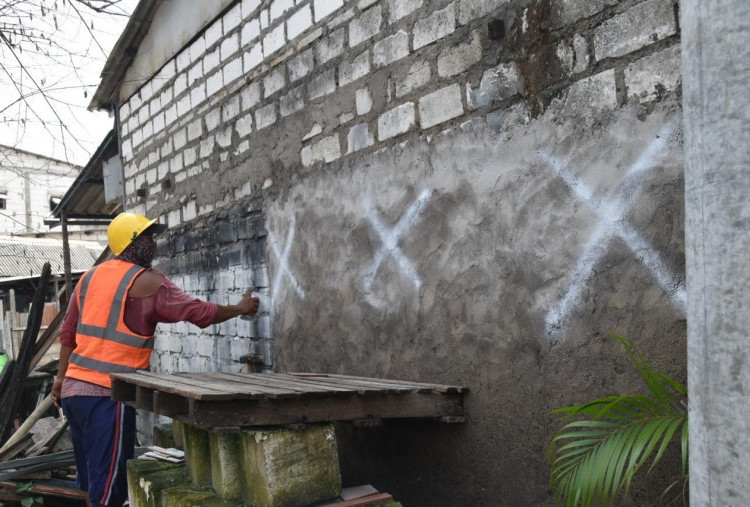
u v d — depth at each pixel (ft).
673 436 7.41
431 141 10.50
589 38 8.16
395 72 11.18
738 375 4.30
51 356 35.68
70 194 28.50
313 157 13.35
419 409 9.59
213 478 9.62
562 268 8.55
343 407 8.98
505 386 9.33
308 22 13.41
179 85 19.19
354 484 12.24
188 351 19.35
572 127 8.39
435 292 10.46
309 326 13.57
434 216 10.46
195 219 18.61
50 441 18.62
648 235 7.59
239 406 8.23
